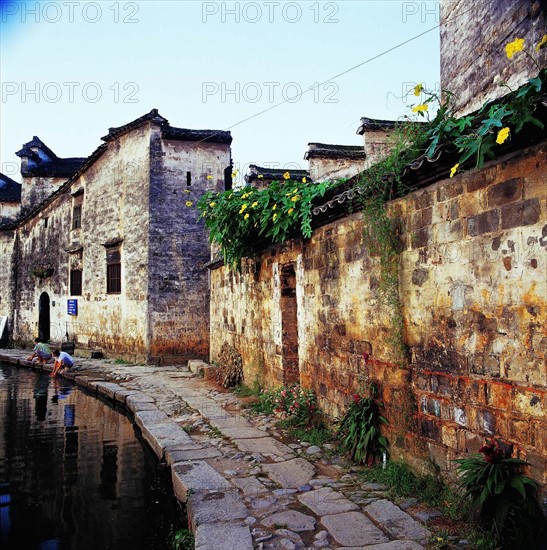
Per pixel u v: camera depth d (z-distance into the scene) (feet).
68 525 16.30
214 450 20.35
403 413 16.46
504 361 12.60
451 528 12.78
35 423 29.63
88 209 62.49
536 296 11.74
